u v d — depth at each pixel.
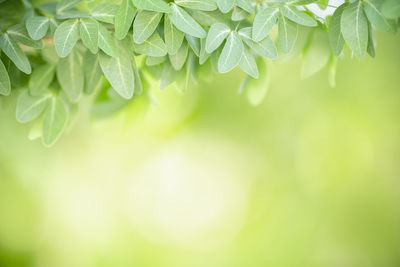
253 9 1.11
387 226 3.97
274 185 4.24
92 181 3.95
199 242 4.49
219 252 4.41
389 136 3.77
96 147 3.90
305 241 4.12
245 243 4.34
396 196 3.92
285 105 3.98
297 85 3.89
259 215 4.31
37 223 3.63
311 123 3.95
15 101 1.42
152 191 4.38
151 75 1.38
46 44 1.29
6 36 1.09
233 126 4.17
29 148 3.26
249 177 4.31
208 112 4.17
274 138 4.12
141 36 1.03
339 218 4.05
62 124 1.32
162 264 4.38
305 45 1.27
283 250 4.16
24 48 1.30
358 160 3.91
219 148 4.29
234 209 4.43
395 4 0.97
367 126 3.76
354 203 4.02
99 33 1.06
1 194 3.36
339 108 3.81
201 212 4.55
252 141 4.19
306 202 4.14
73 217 3.86
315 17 1.21
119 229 4.19
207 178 4.43
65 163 3.71
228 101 4.12
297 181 4.15
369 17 1.05
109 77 1.09
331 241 4.07
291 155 4.11
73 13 1.10
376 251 4.01
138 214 4.34
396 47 3.54
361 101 3.73
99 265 4.05
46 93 1.31
